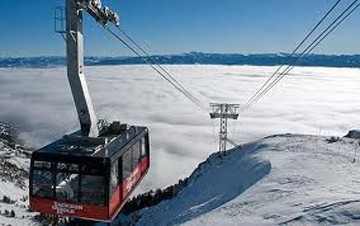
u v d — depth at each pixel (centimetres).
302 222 1552
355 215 1509
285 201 1938
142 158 2197
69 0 1627
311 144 4278
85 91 1727
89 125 1759
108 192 1580
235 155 5244
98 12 1756
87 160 1574
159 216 4603
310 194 2002
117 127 2095
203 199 3928
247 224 1684
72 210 1620
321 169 2798
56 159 1595
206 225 1789
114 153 1652
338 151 3762
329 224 1480
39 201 1645
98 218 1611
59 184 1614
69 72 1686
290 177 2566
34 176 1630
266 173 3022
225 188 3659
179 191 5678
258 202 2047
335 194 1933
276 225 1593
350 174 2580
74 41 1658
